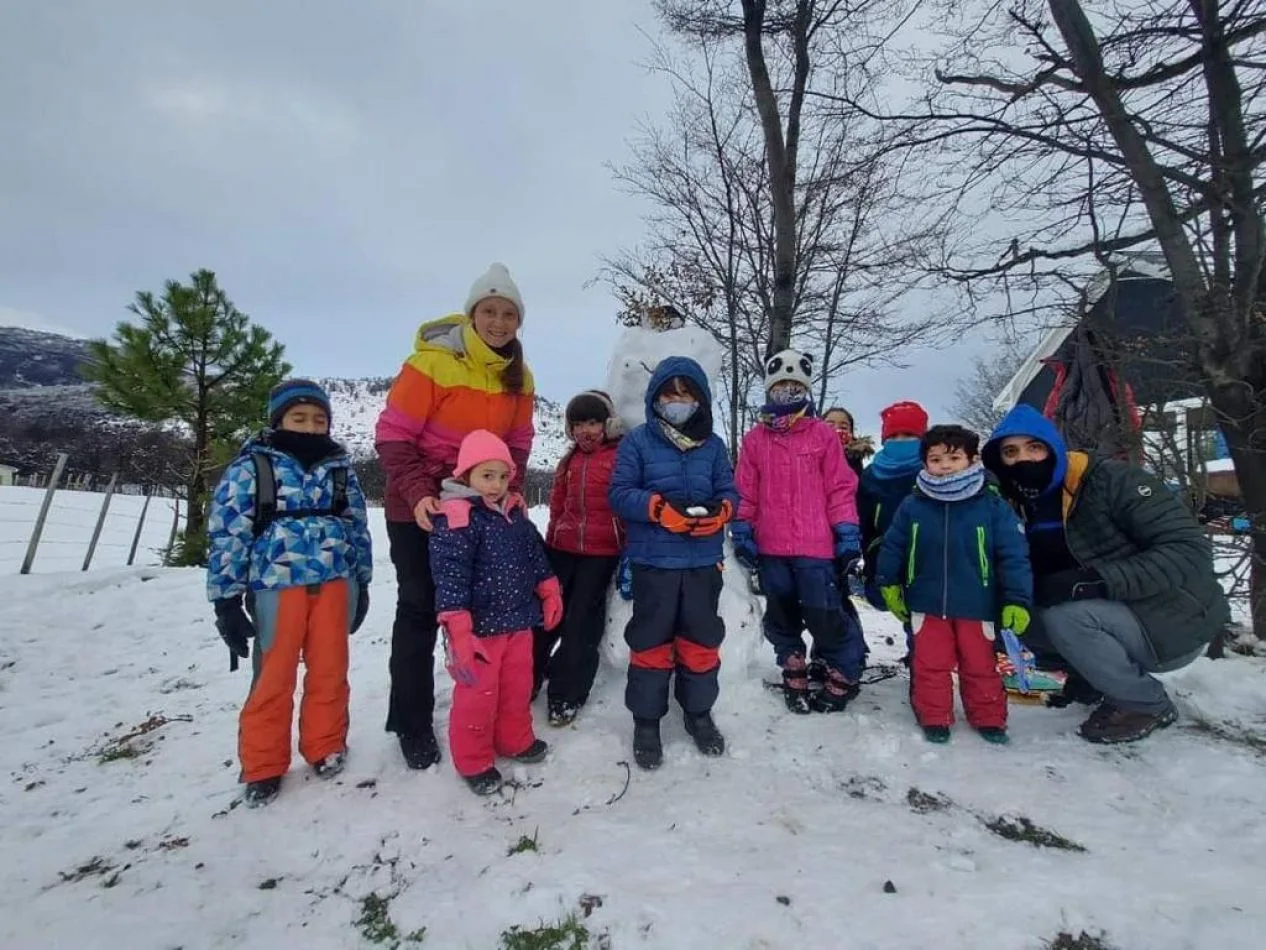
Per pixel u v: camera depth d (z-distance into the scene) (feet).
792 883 6.34
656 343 12.66
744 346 26.86
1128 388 14.48
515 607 8.84
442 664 13.19
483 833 7.52
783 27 19.51
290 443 9.37
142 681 15.75
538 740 9.26
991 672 9.35
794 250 19.61
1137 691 8.93
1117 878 6.25
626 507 9.20
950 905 5.94
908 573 9.78
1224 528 13.67
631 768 8.80
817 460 10.89
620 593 10.45
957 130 16.72
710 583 9.23
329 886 6.91
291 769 9.46
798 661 10.75
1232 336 13.08
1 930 6.40
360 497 9.96
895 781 8.32
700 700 9.27
